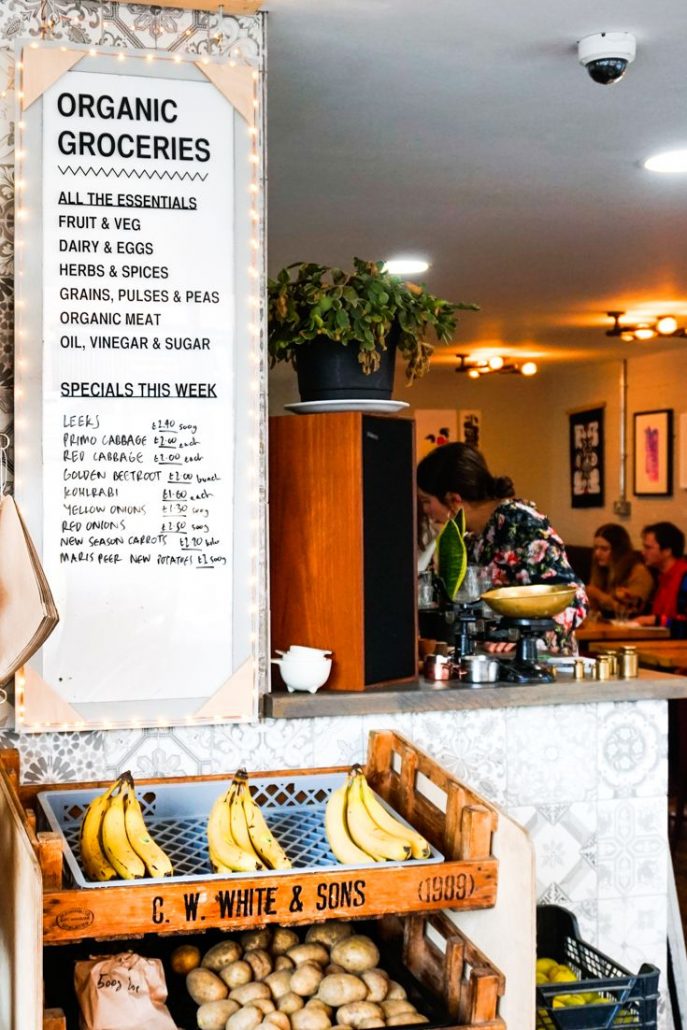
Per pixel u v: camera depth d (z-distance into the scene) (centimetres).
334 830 235
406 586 292
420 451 1073
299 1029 220
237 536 264
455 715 284
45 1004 230
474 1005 218
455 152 388
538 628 297
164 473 260
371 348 277
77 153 256
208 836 229
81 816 254
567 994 247
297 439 280
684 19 281
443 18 278
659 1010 303
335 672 277
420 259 563
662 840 303
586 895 297
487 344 870
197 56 263
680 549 851
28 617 179
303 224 490
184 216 261
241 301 264
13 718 254
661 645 673
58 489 254
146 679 259
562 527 1087
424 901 219
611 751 298
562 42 294
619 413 980
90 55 256
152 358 259
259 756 270
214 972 236
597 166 405
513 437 1095
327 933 248
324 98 334
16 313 252
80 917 202
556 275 604
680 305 695
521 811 291
